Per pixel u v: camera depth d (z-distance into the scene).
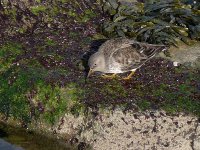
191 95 11.52
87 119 11.17
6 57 13.01
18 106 11.95
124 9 14.91
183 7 14.72
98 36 14.24
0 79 12.48
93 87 11.77
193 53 13.35
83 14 15.20
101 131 10.99
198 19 14.26
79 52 13.27
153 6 14.81
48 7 15.01
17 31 14.27
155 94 11.55
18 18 14.57
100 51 11.73
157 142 10.82
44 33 14.23
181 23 14.23
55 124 11.46
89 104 11.28
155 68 12.58
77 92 11.63
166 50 13.25
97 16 15.23
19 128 11.81
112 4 15.36
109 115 11.03
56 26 14.62
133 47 11.83
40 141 11.38
